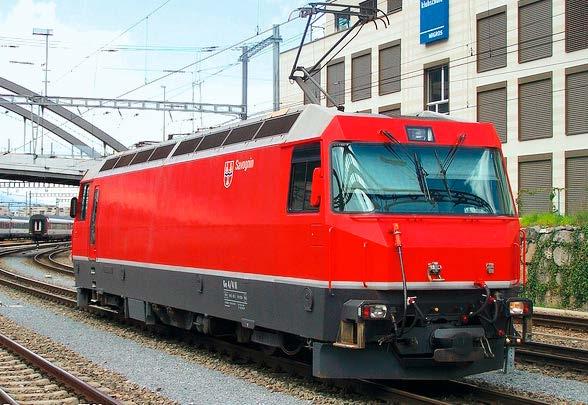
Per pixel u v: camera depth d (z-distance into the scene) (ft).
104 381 34.32
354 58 118.21
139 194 49.62
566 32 86.48
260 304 35.04
